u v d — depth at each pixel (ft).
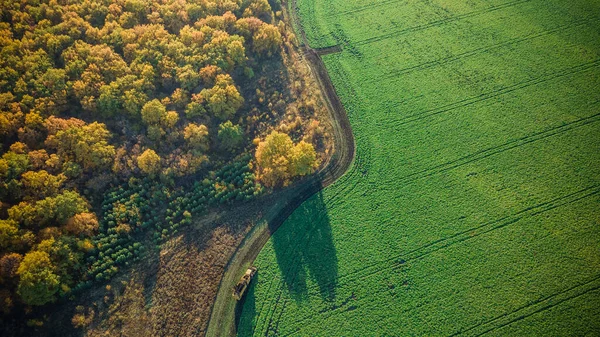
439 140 299.17
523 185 275.39
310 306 230.27
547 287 234.99
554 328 222.28
